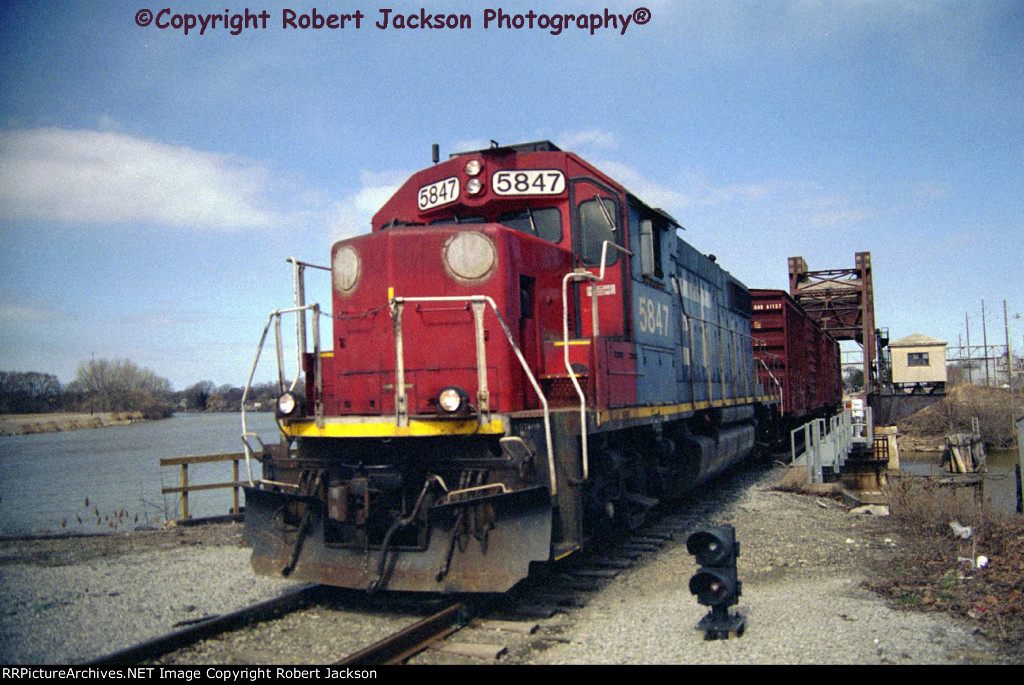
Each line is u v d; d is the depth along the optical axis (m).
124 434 68.75
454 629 5.64
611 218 8.35
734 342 14.82
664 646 5.29
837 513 11.38
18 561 8.50
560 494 6.37
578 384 6.89
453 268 6.70
